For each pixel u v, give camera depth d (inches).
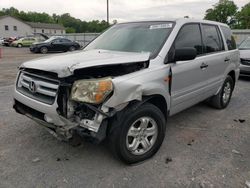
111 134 117.7
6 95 254.8
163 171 124.0
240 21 2471.7
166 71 135.8
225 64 202.2
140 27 165.6
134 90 115.5
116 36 170.7
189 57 136.0
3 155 135.4
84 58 127.3
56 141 151.1
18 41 1269.7
